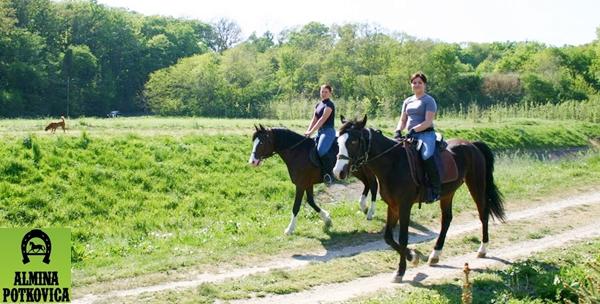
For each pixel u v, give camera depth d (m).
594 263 8.56
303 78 68.12
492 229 13.35
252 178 18.39
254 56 76.75
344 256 11.41
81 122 24.94
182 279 9.95
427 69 63.94
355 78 62.50
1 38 60.78
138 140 18.94
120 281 9.69
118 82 78.56
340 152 9.34
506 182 18.83
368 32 67.75
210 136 21.12
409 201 9.60
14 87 61.62
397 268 10.52
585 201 16.66
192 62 65.44
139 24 92.88
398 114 47.44
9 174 14.98
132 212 14.98
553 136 34.97
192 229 14.15
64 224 13.75
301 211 15.23
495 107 53.53
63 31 77.25
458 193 16.94
